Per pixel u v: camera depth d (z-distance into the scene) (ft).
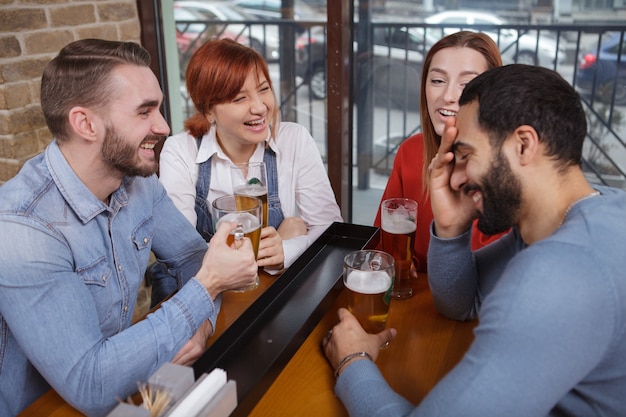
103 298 4.08
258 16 9.60
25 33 6.83
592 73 8.39
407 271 4.27
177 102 9.98
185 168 5.93
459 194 3.69
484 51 4.83
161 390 2.33
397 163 5.60
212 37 9.84
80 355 3.39
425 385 3.20
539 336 2.40
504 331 2.45
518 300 2.46
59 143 3.83
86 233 3.90
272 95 5.76
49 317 3.48
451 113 4.88
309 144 6.24
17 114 6.87
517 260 2.63
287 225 5.68
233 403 2.50
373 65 9.10
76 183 3.82
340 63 8.23
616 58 8.20
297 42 9.62
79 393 3.33
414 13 8.69
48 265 3.55
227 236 4.02
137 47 3.90
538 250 2.56
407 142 5.58
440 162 3.60
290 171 6.18
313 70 9.76
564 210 2.85
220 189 5.97
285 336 3.49
